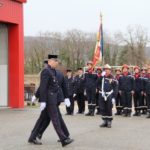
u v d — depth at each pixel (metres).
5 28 23.39
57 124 11.35
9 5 22.47
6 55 23.50
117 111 20.84
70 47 63.41
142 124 16.61
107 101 15.32
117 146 11.48
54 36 64.31
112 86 15.35
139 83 20.55
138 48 69.06
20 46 23.47
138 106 20.66
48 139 12.50
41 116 11.70
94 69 20.39
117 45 66.75
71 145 11.56
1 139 12.58
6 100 23.50
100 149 11.04
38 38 62.94
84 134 13.63
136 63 67.69
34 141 11.73
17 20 23.19
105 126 15.52
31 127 15.26
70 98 20.53
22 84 23.64
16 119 17.88
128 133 13.95
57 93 11.45
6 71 23.47
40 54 59.03
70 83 20.64
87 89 20.17
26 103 27.25
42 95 11.30
